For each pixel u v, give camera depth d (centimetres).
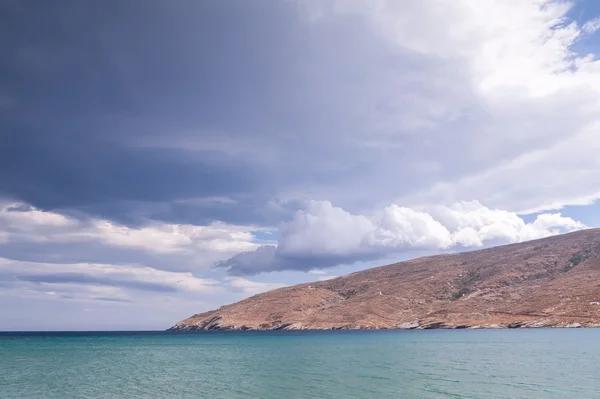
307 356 8525
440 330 17700
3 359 9281
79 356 10000
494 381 4700
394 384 4675
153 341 17662
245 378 5506
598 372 5141
